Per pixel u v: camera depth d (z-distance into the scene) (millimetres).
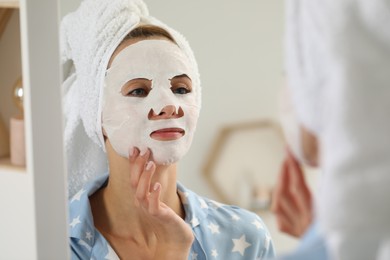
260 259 1319
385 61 535
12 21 1226
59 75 1062
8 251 1104
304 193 839
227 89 1570
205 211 1312
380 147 520
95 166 1330
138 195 1197
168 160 1213
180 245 1208
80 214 1256
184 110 1220
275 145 1578
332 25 556
